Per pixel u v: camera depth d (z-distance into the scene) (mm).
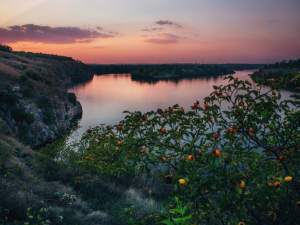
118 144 2314
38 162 7773
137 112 2213
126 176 7332
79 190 6152
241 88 2078
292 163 2070
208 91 87625
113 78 183750
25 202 4293
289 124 2117
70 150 8070
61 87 56750
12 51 110125
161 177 2168
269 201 1576
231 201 1618
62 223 4020
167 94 78750
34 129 27312
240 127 2088
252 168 1750
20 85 34000
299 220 1802
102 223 4348
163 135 2191
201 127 2230
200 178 1597
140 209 5098
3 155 7742
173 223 1334
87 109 51344
